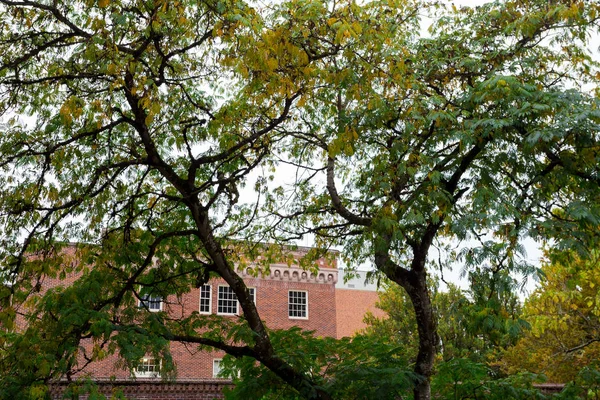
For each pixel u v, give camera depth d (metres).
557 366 22.61
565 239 10.55
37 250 11.40
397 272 12.87
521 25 11.50
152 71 11.34
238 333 11.25
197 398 20.09
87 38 10.95
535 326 19.53
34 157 11.91
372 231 11.99
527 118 10.98
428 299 12.80
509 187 11.72
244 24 9.65
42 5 11.06
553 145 11.09
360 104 12.67
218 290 37.81
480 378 12.94
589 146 10.65
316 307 41.66
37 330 9.31
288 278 41.22
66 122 9.73
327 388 11.69
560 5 11.19
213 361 35.75
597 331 21.00
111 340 9.13
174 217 13.59
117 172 11.77
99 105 10.57
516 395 12.13
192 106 13.12
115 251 11.80
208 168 13.55
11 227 11.48
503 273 10.45
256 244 15.32
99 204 12.48
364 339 12.88
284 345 12.57
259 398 12.45
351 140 11.44
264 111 13.41
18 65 11.79
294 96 11.85
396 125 12.59
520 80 11.91
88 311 9.21
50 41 11.53
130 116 12.97
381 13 11.90
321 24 11.05
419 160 11.66
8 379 8.67
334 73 11.73
